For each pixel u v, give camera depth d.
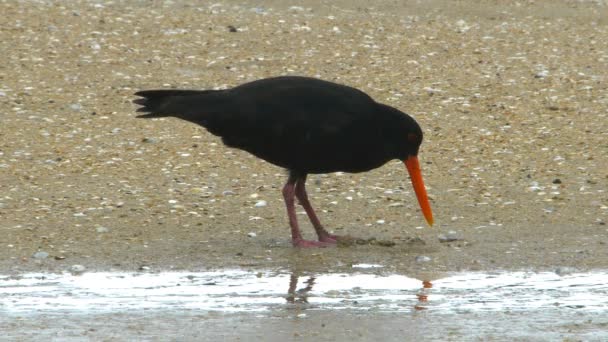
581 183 14.30
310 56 20.33
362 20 22.88
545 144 15.98
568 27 23.06
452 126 16.80
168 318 9.38
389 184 14.33
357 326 9.16
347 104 11.88
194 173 14.62
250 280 10.67
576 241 12.09
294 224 12.05
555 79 19.14
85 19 21.77
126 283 10.53
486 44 21.39
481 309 9.72
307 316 9.47
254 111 11.87
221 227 12.64
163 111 12.18
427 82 18.97
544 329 9.12
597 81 19.03
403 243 12.09
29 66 19.02
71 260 11.28
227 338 8.81
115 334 8.90
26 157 15.00
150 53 20.11
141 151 15.45
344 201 13.68
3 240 11.88
